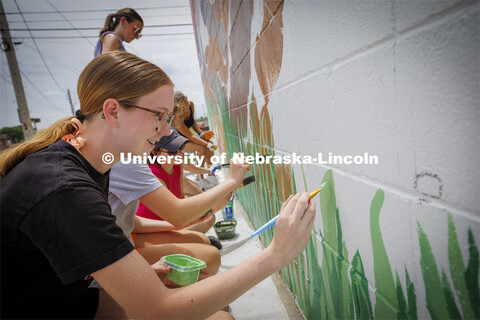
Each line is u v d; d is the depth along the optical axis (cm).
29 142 93
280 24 114
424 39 50
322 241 116
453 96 46
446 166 50
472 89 43
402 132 59
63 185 76
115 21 266
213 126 638
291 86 114
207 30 398
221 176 583
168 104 98
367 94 68
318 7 83
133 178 146
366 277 85
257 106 178
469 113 44
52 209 73
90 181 83
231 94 280
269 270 83
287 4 104
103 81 89
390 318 76
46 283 90
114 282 75
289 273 185
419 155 56
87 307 110
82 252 73
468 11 42
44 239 74
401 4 54
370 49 64
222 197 154
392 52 58
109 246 75
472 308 50
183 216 150
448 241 52
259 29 143
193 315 79
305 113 106
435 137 51
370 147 70
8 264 82
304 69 99
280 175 152
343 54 75
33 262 85
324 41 83
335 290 111
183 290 81
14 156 90
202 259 175
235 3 188
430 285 59
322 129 94
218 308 82
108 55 93
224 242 264
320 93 91
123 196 148
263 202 216
